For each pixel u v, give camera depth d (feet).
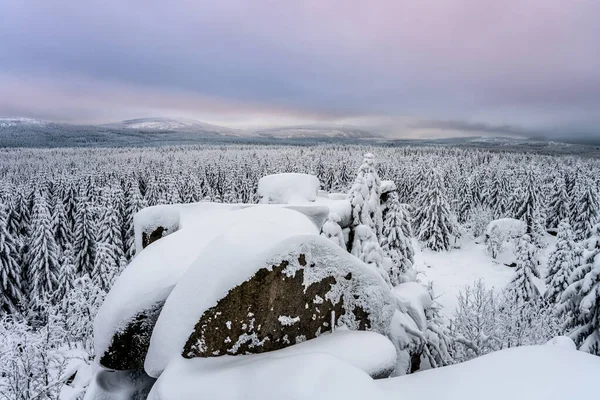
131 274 22.90
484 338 43.16
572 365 16.24
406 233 60.90
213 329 18.90
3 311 100.53
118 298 21.40
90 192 189.26
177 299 19.62
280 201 45.98
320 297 21.39
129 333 20.89
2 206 118.62
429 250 173.58
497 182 222.07
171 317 19.36
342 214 43.16
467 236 196.54
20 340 45.78
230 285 18.98
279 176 48.24
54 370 51.72
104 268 96.53
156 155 520.42
